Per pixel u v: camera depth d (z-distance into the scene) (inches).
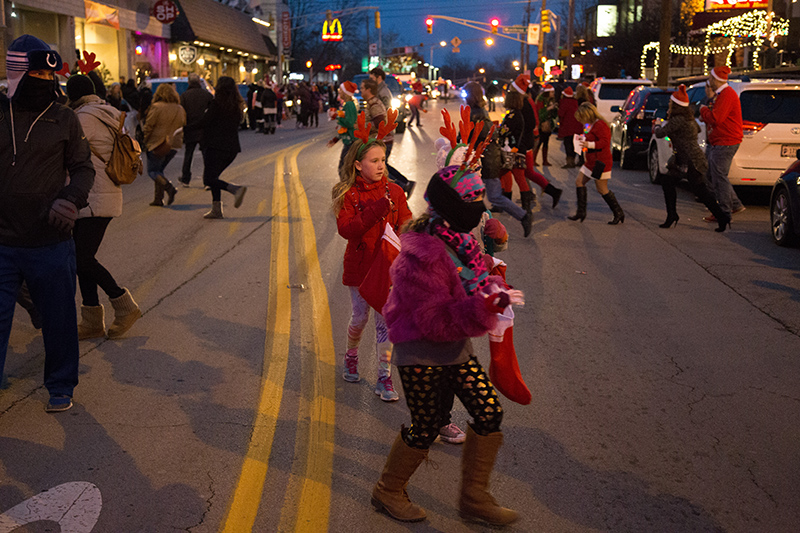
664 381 190.5
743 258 323.9
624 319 239.5
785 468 147.9
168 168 615.8
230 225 375.9
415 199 459.2
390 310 122.7
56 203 151.6
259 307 244.8
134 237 346.6
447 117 133.0
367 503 134.0
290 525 126.9
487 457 124.0
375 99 296.5
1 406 170.2
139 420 164.1
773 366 200.8
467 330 114.7
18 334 219.3
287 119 1594.5
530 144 402.0
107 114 198.4
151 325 226.1
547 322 235.6
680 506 134.0
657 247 343.6
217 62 1653.5
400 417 169.0
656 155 560.1
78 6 1027.3
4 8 870.4
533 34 2033.7
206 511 130.2
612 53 1834.4
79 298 251.9
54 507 130.1
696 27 1382.9
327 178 557.3
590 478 143.2
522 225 356.2
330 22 2059.5
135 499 133.3
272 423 164.1
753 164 442.3
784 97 443.5
